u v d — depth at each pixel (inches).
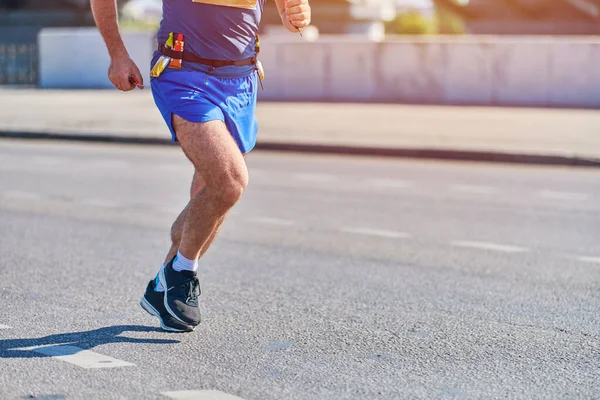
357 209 535.2
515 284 350.3
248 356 250.7
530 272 372.5
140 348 256.7
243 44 256.8
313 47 1321.4
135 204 544.1
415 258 398.6
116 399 214.5
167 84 252.5
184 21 251.8
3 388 221.3
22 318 287.4
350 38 1354.6
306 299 321.7
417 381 231.9
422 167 754.2
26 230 454.0
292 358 249.6
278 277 357.7
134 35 1497.3
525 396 221.8
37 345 258.1
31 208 524.7
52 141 933.2
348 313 302.2
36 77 1608.0
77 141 930.7
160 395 217.8
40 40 1567.4
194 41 251.6
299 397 217.5
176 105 250.7
